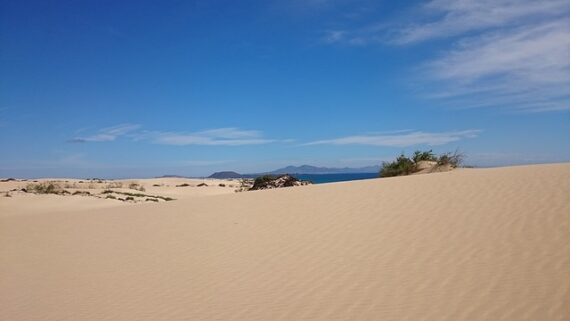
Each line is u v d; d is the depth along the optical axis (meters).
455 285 6.65
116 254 10.91
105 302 7.82
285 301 6.95
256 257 9.30
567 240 7.61
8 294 8.74
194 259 9.73
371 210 11.34
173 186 54.69
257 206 14.05
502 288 6.36
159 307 7.32
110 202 31.22
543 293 6.07
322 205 12.74
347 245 9.13
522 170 13.22
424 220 9.84
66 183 51.34
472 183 12.20
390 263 7.84
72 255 11.28
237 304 7.07
